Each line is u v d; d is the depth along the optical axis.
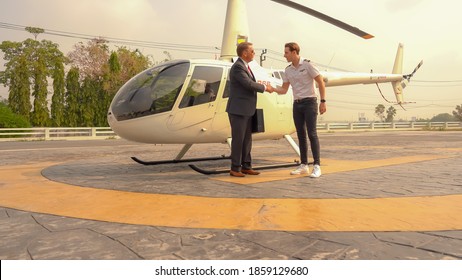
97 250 2.13
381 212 2.96
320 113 5.03
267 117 6.20
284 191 3.93
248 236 2.36
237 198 3.58
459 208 3.09
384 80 14.35
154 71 5.51
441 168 5.93
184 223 2.69
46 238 2.37
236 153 5.05
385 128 39.97
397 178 4.83
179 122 5.39
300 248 2.11
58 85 33.44
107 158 8.73
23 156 9.73
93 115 34.47
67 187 4.39
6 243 2.27
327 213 2.94
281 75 6.73
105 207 3.26
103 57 36.09
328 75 9.50
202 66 5.60
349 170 5.70
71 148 13.87
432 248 2.09
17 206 3.35
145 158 8.62
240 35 6.59
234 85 4.93
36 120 33.19
